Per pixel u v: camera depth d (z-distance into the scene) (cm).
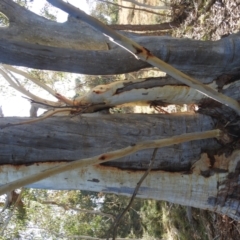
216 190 451
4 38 372
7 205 637
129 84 450
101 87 449
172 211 946
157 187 442
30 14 415
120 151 335
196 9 844
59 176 427
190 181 446
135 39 425
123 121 453
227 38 445
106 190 438
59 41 423
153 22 1141
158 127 455
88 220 1297
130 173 436
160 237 1058
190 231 862
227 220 679
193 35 851
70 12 280
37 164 423
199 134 373
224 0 728
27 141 425
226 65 443
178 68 439
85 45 428
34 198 941
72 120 443
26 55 377
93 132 440
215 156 457
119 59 406
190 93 452
